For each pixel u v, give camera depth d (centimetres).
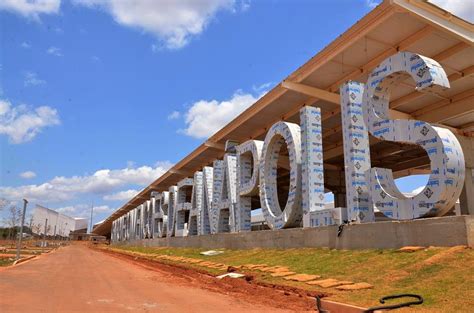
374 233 1608
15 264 2633
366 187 1944
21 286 1443
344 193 4459
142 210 6669
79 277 1841
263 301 1113
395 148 3722
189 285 1522
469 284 959
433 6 1844
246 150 2966
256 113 3086
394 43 2134
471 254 1152
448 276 1052
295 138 2373
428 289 1005
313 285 1279
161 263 2808
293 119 3155
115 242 9806
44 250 5559
